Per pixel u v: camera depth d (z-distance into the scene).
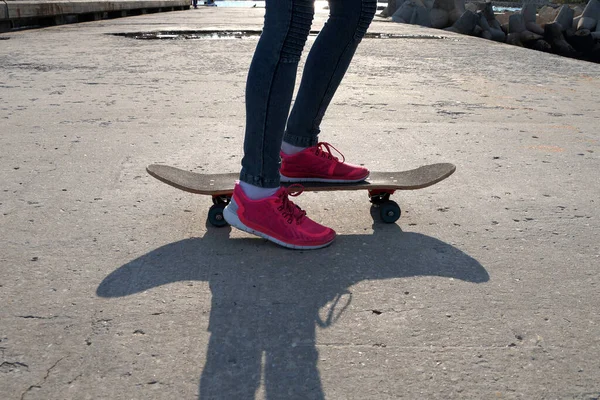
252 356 1.38
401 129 3.69
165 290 1.68
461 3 16.17
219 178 2.21
